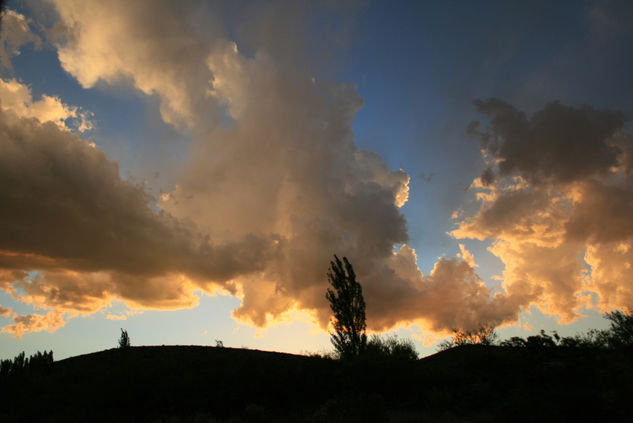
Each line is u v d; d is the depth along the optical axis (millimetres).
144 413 18312
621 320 18016
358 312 29250
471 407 14523
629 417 10719
